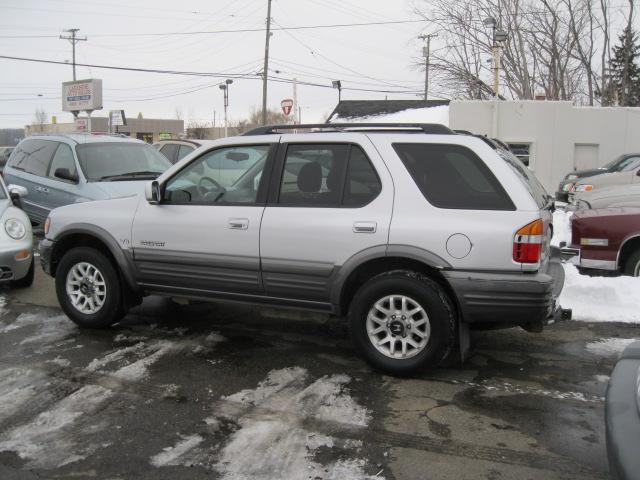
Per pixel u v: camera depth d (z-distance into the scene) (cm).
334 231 446
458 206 425
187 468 324
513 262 410
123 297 553
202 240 495
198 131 6462
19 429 368
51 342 529
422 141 441
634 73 3844
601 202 814
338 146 462
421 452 340
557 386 436
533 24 3016
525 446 347
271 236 467
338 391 425
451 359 489
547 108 2111
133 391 424
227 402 406
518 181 421
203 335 549
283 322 591
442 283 439
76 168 895
